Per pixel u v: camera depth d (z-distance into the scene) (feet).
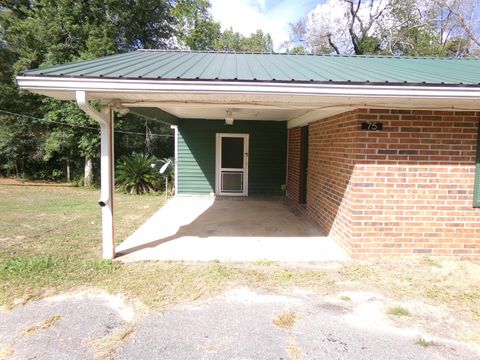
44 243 18.71
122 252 17.31
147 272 14.49
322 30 78.28
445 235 16.84
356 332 10.12
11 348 9.14
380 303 11.96
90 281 13.47
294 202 33.14
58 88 12.87
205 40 79.46
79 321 10.53
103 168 15.97
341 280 13.94
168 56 23.44
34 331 9.96
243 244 19.03
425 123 16.33
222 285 13.28
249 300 12.08
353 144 16.66
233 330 10.15
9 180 50.14
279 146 37.73
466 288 13.26
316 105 16.52
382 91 13.21
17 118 47.62
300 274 14.53
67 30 43.24
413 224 16.74
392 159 16.44
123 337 9.72
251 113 28.02
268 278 14.03
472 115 16.33
